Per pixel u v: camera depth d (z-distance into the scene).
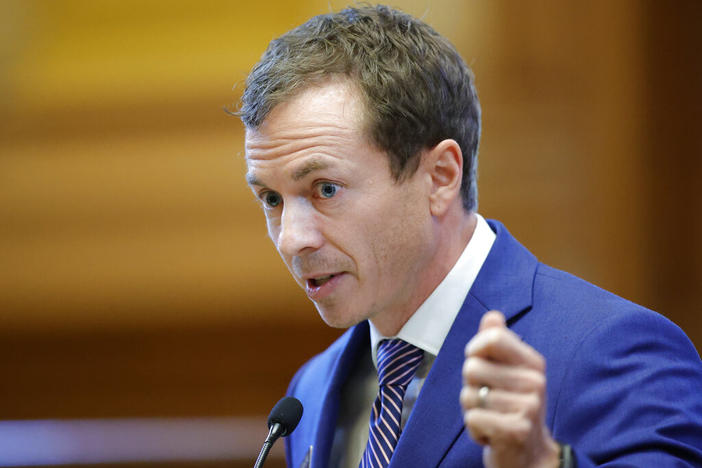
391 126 4.24
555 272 4.76
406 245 4.38
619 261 12.86
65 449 13.66
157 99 13.70
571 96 12.92
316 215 4.22
